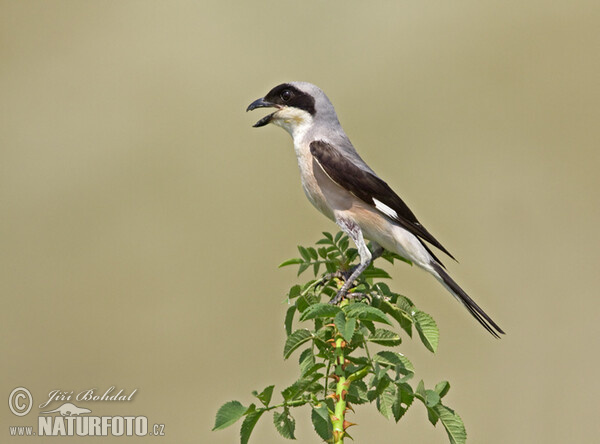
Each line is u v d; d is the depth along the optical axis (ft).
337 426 12.70
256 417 13.19
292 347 14.20
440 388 13.76
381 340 13.91
